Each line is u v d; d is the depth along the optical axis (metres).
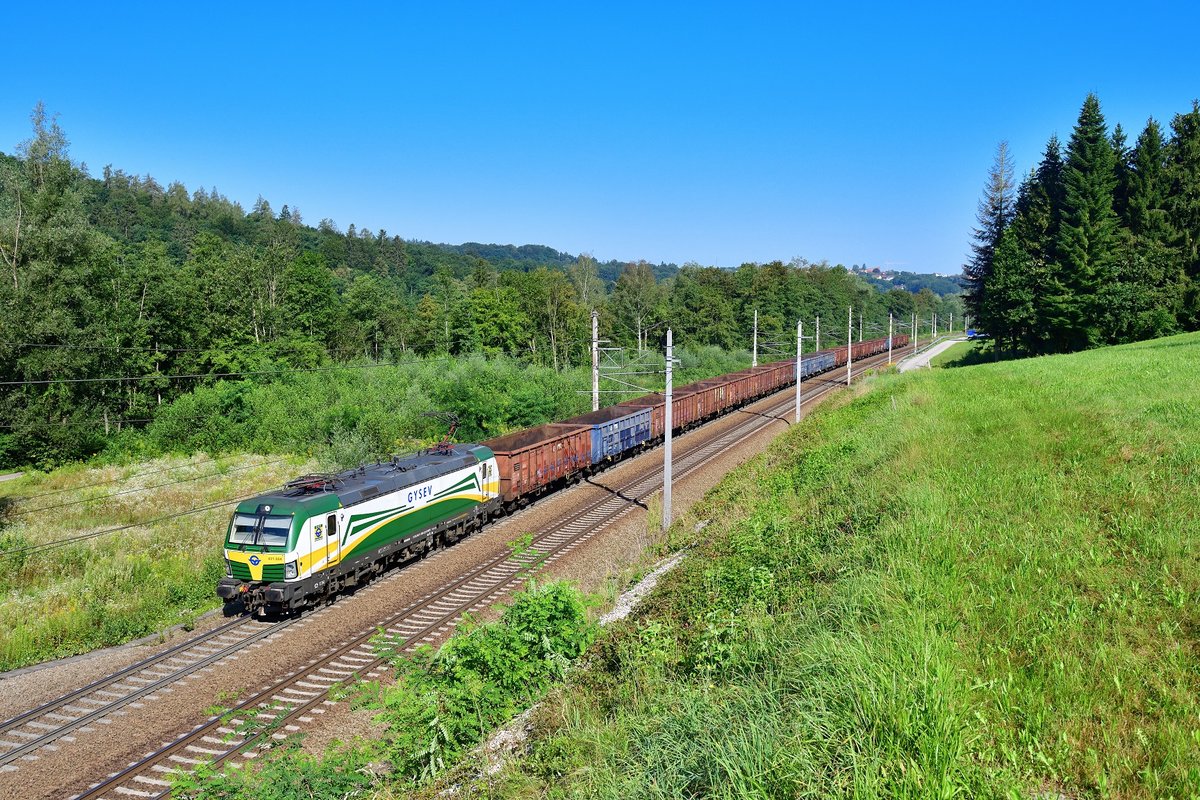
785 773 5.57
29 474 35.47
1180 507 10.38
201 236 61.88
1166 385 22.19
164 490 29.73
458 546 22.06
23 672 14.20
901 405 27.17
